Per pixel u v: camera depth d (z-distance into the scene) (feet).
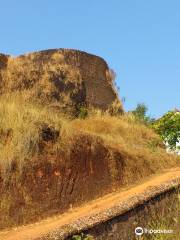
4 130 53.16
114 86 90.38
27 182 50.90
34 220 49.67
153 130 85.05
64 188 53.31
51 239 38.17
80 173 55.52
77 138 57.11
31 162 51.98
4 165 50.16
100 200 55.01
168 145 85.97
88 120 75.56
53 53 82.79
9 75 76.89
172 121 86.89
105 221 40.57
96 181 56.80
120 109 88.17
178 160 69.26
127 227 41.98
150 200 44.27
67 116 76.02
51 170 53.01
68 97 79.97
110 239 40.68
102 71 88.89
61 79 80.59
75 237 38.65
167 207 45.52
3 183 49.57
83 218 41.14
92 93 85.30
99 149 58.70
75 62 84.58
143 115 93.30
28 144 52.39
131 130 76.02
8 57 78.95
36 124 54.39
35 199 50.70
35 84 77.82
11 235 45.29
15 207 49.19
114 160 59.67
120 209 41.86
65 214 51.57
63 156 54.65
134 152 64.08
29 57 80.84
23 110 56.44
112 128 73.41
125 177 59.93
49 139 54.75
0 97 71.51
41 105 74.64
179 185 47.14
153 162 65.10
